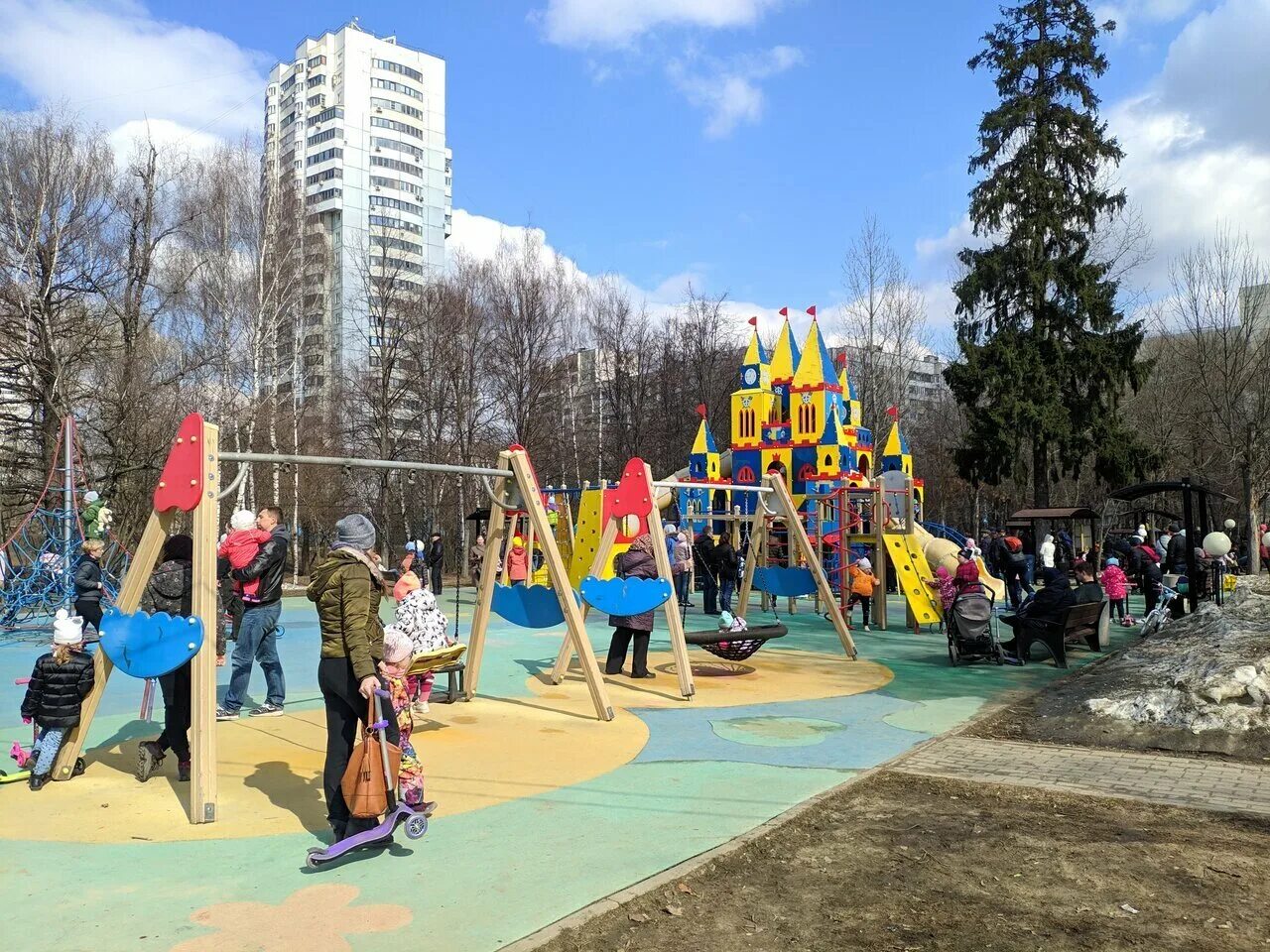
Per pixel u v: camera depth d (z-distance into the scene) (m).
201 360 30.38
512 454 9.12
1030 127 34.50
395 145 77.56
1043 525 33.53
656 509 9.90
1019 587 19.98
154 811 5.70
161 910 4.14
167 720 6.41
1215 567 17.03
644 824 5.43
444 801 5.90
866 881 4.56
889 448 27.98
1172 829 5.38
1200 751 7.52
